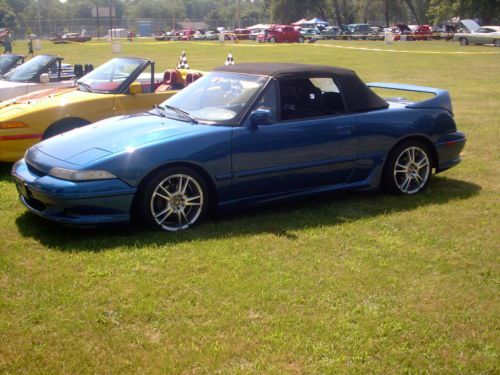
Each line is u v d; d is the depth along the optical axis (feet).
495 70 73.67
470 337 10.68
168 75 28.32
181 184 15.96
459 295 12.32
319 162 17.85
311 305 11.78
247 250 14.65
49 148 16.55
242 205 17.06
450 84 57.26
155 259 13.96
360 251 14.71
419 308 11.73
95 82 25.86
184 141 15.80
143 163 15.23
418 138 19.80
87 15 481.46
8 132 22.26
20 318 11.05
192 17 549.95
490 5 199.52
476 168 23.59
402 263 13.98
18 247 14.69
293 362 9.82
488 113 38.01
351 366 9.73
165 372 9.50
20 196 16.99
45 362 9.69
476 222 17.03
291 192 17.79
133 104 24.86
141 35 300.20
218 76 18.92
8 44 114.32
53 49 135.44
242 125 16.63
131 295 12.05
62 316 11.16
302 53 114.83
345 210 18.19
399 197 19.65
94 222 15.02
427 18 282.97
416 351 10.20
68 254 14.21
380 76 65.72
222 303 11.79
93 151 15.60
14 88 29.94
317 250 14.74
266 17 401.49
